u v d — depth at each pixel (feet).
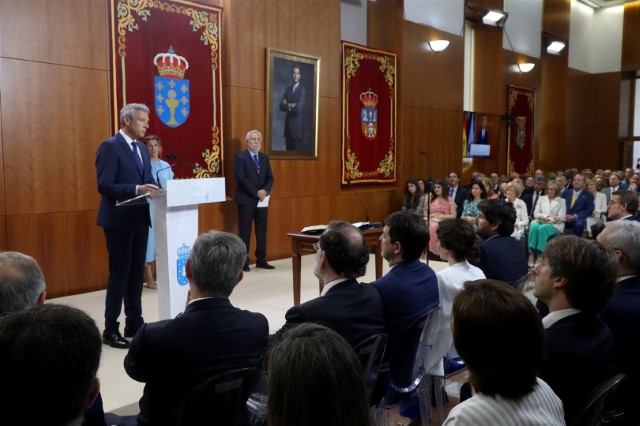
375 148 27.55
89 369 2.87
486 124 36.60
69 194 16.42
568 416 5.12
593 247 5.37
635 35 47.91
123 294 11.78
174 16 18.83
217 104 20.33
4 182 15.11
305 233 14.69
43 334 2.74
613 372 5.30
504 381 3.66
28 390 2.63
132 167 11.57
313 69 23.72
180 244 11.60
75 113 16.46
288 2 22.57
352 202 26.22
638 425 6.22
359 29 28.48
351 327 6.51
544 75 47.14
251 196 20.26
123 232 11.45
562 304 5.44
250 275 19.49
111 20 17.16
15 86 15.17
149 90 18.26
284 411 2.76
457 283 8.52
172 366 5.44
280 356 2.88
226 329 5.64
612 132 49.47
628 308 6.25
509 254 10.28
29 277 5.42
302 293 16.83
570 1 46.60
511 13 38.78
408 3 29.32
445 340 8.53
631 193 15.52
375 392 7.42
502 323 3.66
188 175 19.57
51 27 15.81
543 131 47.75
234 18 20.63
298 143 23.41
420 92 29.94
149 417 5.64
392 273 7.73
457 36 32.19
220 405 5.08
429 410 8.25
